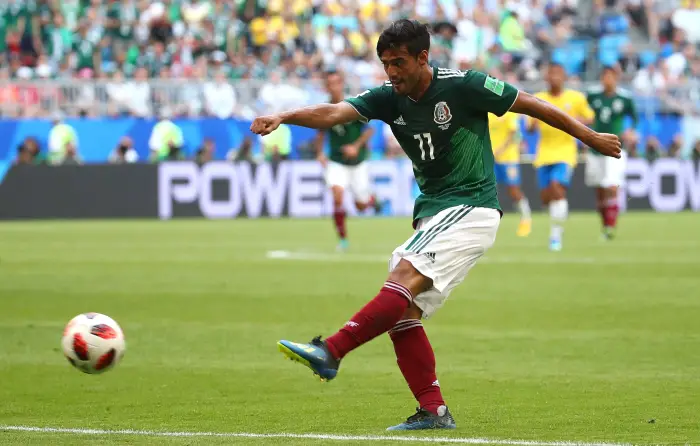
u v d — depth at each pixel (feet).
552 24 369.30
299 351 57.06
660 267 163.22
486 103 61.46
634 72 346.74
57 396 75.31
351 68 337.72
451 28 342.64
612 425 64.28
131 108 299.79
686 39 370.53
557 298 128.67
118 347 66.03
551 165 196.65
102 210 288.51
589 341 99.35
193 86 303.68
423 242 60.85
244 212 294.66
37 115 295.69
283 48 336.29
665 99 322.14
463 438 59.72
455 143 62.13
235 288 139.44
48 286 141.90
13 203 284.00
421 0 360.07
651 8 370.94
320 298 129.59
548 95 206.39
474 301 126.41
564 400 73.15
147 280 148.66
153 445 58.39
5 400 73.77
